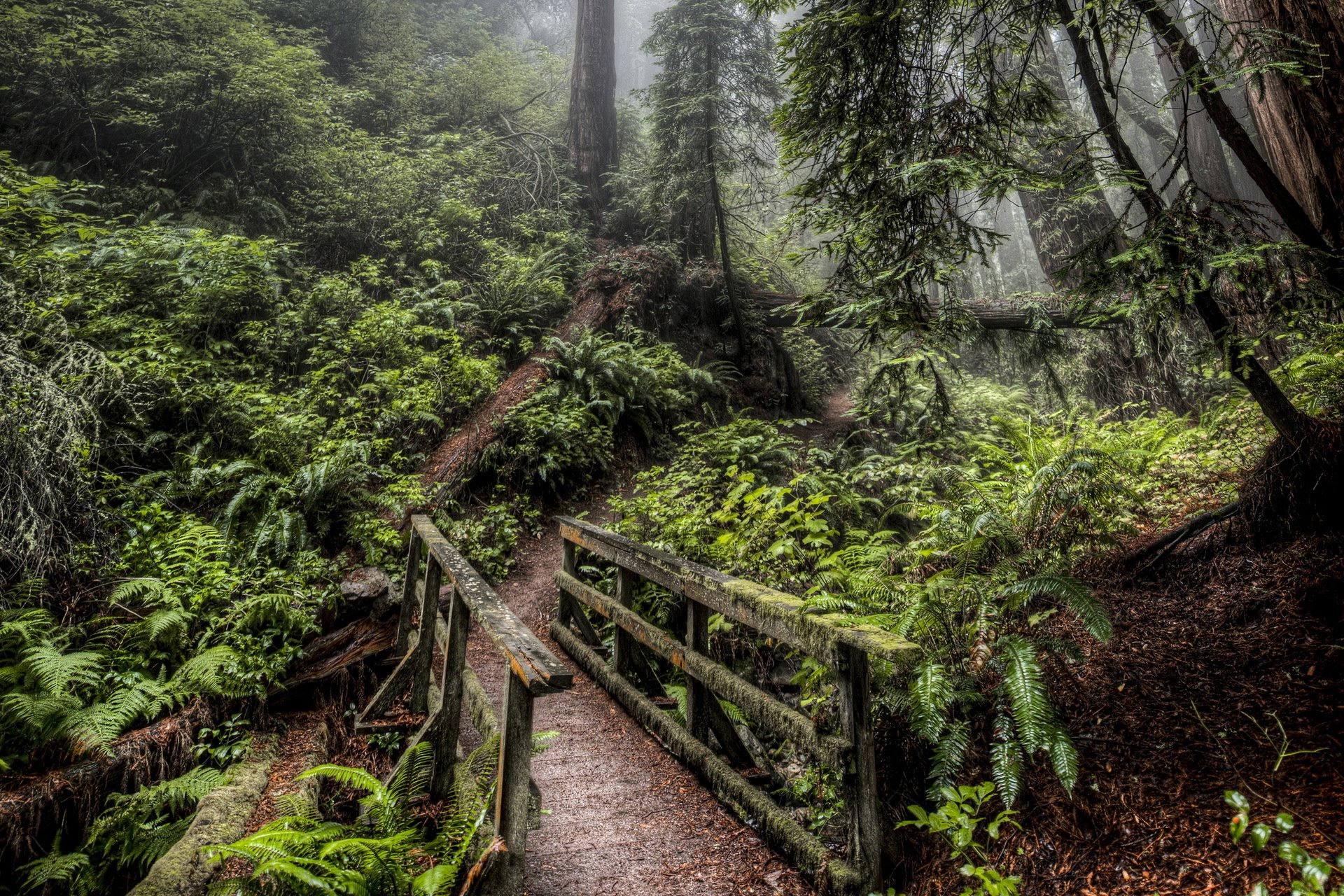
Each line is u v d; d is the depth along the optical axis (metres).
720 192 13.54
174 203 9.51
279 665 4.06
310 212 10.59
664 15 12.38
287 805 3.04
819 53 3.52
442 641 5.32
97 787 3.02
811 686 3.62
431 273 10.31
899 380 3.88
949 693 2.60
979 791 2.27
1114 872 2.13
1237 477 4.85
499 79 16.00
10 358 5.05
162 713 3.68
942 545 4.30
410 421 8.11
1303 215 3.03
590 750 3.70
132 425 6.16
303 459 6.65
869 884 2.34
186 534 4.95
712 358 12.59
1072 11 3.17
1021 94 3.59
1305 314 3.05
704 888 2.52
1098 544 4.11
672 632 5.61
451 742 3.19
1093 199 10.91
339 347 8.27
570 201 14.01
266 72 10.06
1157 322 3.03
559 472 8.30
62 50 9.54
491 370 9.15
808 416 13.30
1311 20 3.34
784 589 5.00
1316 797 2.13
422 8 19.41
